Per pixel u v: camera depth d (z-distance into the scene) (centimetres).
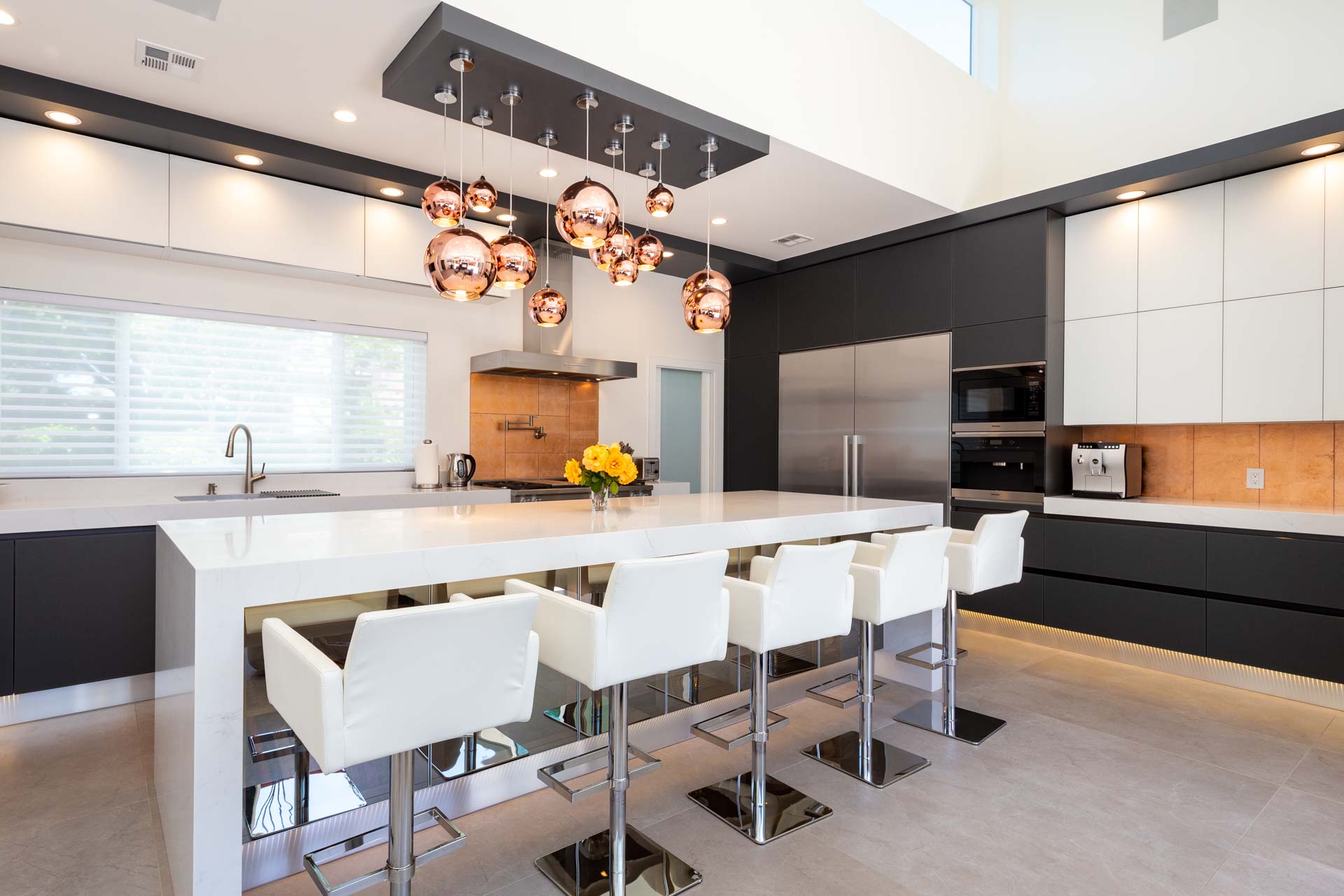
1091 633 396
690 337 617
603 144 317
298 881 192
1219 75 403
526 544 206
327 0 232
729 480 623
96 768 255
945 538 273
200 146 324
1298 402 349
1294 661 327
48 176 302
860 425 516
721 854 207
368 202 388
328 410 421
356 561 177
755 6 338
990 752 276
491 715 155
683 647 194
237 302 384
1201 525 355
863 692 269
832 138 370
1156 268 396
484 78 261
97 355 350
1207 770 261
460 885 192
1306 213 347
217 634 162
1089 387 421
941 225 461
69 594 297
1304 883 192
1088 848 210
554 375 506
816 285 547
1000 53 498
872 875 197
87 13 238
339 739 135
